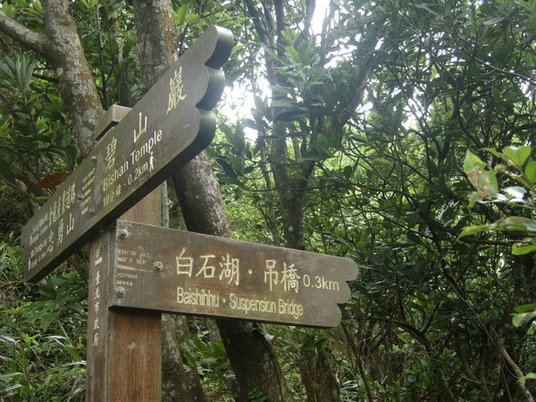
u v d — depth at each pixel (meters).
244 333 2.93
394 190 3.62
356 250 4.06
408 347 4.41
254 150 3.74
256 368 2.92
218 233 3.02
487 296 4.17
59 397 4.02
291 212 3.96
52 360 4.84
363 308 4.21
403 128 3.63
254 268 2.31
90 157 2.31
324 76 3.55
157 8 3.22
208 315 2.14
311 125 3.60
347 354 4.16
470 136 3.56
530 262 3.52
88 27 4.07
